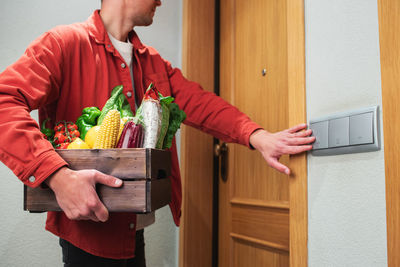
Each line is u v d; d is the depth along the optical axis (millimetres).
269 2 1424
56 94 918
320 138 867
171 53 1716
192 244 1581
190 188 1603
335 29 860
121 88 901
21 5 1412
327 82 874
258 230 1393
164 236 1605
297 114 956
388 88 708
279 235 1284
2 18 1379
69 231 876
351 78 807
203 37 1717
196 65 1680
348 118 793
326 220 845
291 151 917
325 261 840
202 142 1663
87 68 986
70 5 1502
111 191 724
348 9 826
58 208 744
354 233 771
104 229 891
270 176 1354
